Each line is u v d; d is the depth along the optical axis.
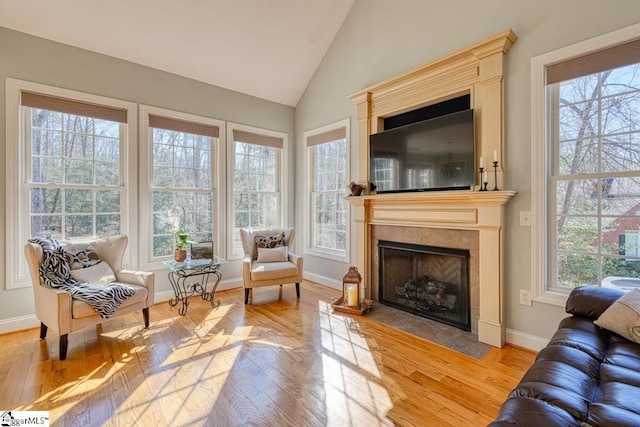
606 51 2.09
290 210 4.91
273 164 4.82
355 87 3.88
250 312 3.28
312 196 4.69
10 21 2.75
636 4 1.97
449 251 2.89
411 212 3.14
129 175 3.42
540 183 2.35
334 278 4.23
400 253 3.39
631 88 2.08
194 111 3.91
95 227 3.28
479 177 2.66
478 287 2.71
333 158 4.33
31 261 2.49
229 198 4.23
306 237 4.70
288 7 3.57
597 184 2.22
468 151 2.68
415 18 3.20
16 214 2.80
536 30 2.36
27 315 2.85
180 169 3.88
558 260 2.39
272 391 1.91
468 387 1.95
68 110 3.06
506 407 1.08
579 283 2.30
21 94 2.84
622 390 1.12
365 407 1.76
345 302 3.32
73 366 2.18
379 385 1.97
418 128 3.07
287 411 1.72
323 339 2.63
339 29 4.07
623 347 1.47
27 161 2.91
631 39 1.99
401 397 1.85
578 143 2.29
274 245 4.02
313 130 4.52
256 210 4.62
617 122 2.14
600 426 0.93
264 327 2.88
